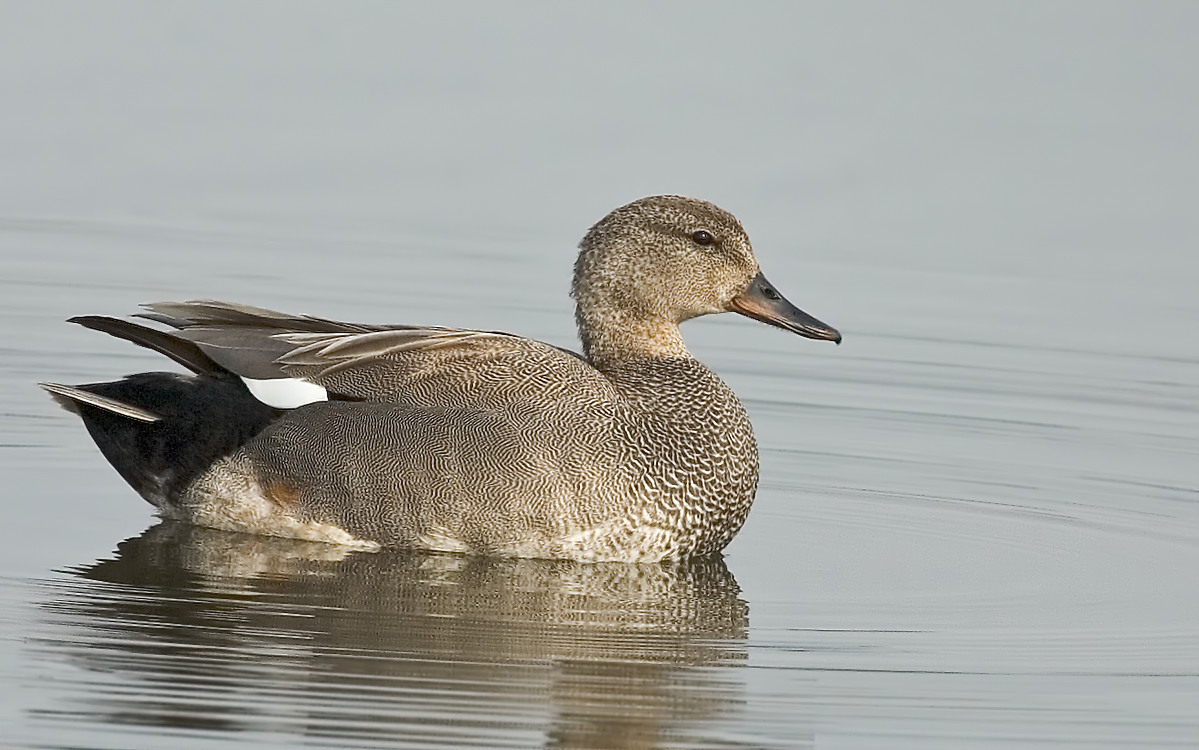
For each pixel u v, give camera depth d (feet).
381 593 42.45
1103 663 39.73
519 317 68.49
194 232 76.07
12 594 41.24
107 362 62.18
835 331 48.73
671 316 48.16
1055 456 57.26
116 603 40.98
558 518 44.39
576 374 45.68
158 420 46.16
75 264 71.72
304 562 44.42
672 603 42.88
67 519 47.34
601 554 45.06
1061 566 46.96
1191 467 56.54
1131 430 60.08
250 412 45.91
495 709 36.19
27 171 80.94
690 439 45.93
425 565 44.55
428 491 44.55
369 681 37.22
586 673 38.24
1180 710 37.11
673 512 45.27
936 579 45.50
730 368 65.57
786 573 45.65
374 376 45.52
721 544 46.88
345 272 72.49
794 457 56.44
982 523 50.70
